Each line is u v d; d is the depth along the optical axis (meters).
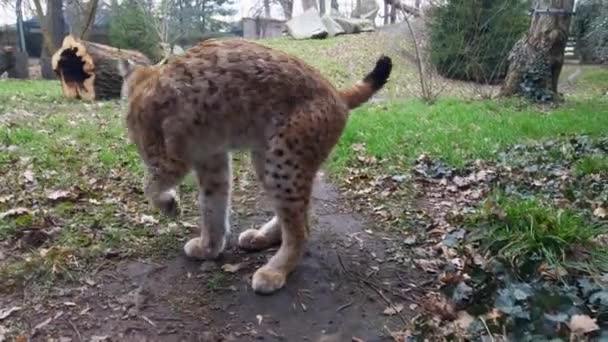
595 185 1.54
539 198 1.42
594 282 0.99
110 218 1.32
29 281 1.06
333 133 1.02
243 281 1.09
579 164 1.72
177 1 6.15
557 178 1.64
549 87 3.33
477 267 1.04
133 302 1.02
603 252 1.09
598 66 5.21
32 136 2.01
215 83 0.98
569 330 0.85
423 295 1.07
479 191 1.58
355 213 1.45
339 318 1.00
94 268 1.11
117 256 1.16
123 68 1.10
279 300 1.04
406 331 0.95
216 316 0.99
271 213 1.44
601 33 4.90
